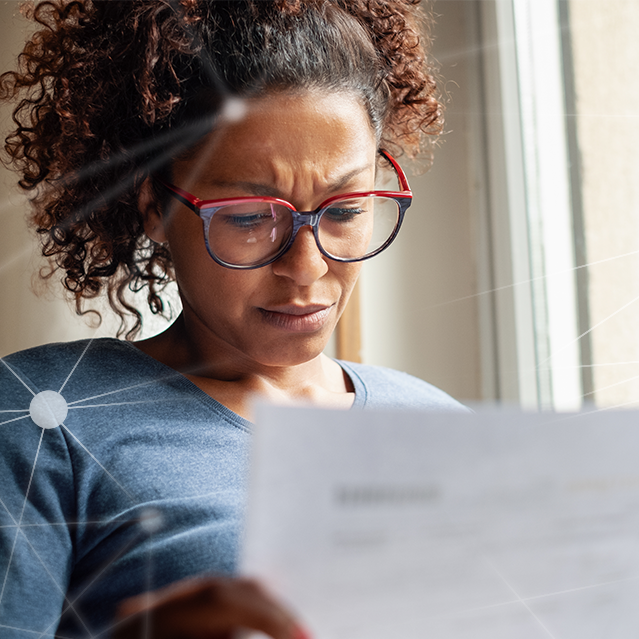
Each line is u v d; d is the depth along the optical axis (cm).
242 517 59
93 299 96
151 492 59
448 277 122
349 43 66
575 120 110
